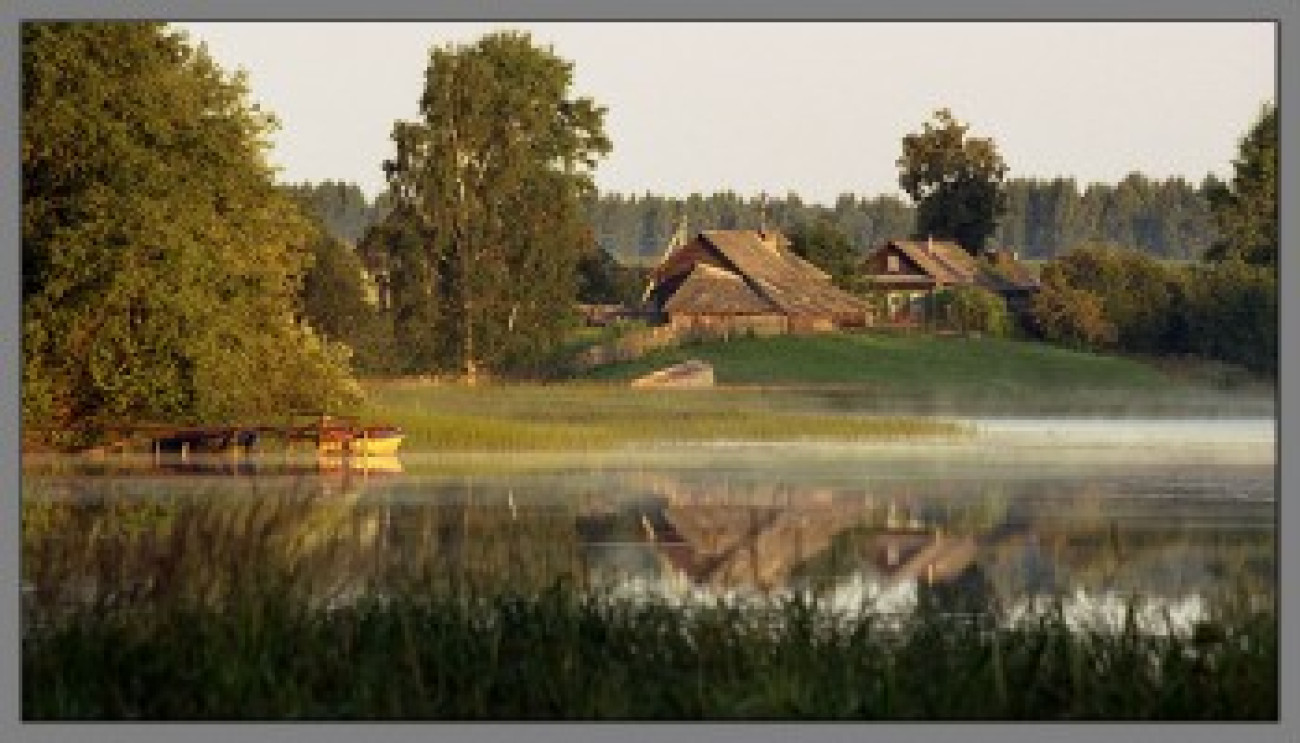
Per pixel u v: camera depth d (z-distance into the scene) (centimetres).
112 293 11638
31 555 5434
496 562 5938
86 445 12075
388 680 4494
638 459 12644
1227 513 9338
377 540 7012
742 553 7638
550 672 4525
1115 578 6800
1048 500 9988
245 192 12794
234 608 4688
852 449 13750
